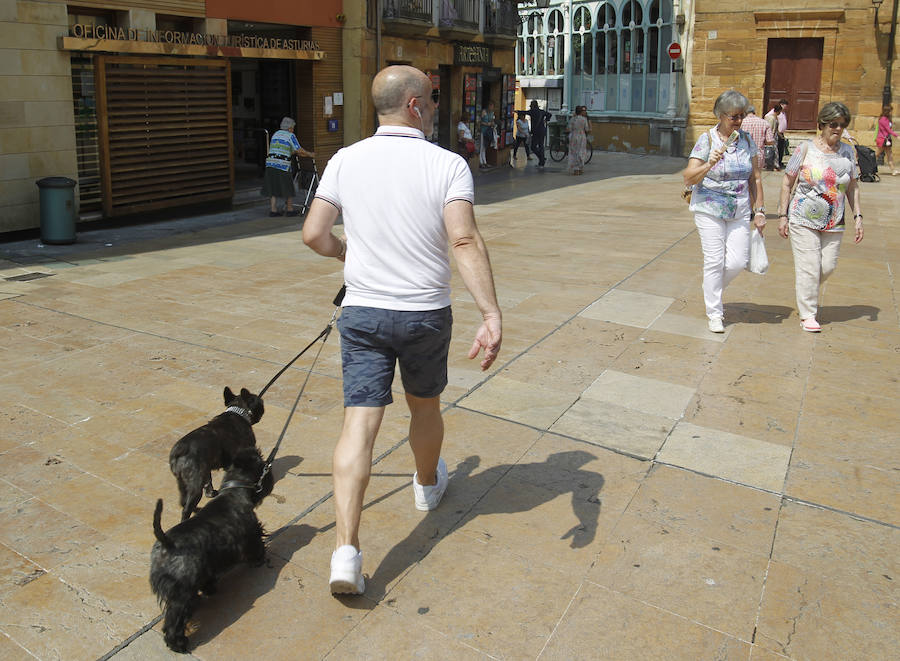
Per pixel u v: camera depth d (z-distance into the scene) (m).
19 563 3.27
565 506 3.75
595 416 4.80
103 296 7.52
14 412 4.76
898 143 22.33
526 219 12.47
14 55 10.38
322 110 16.11
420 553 3.37
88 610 2.98
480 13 20.61
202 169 13.28
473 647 2.81
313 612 3.00
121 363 5.63
